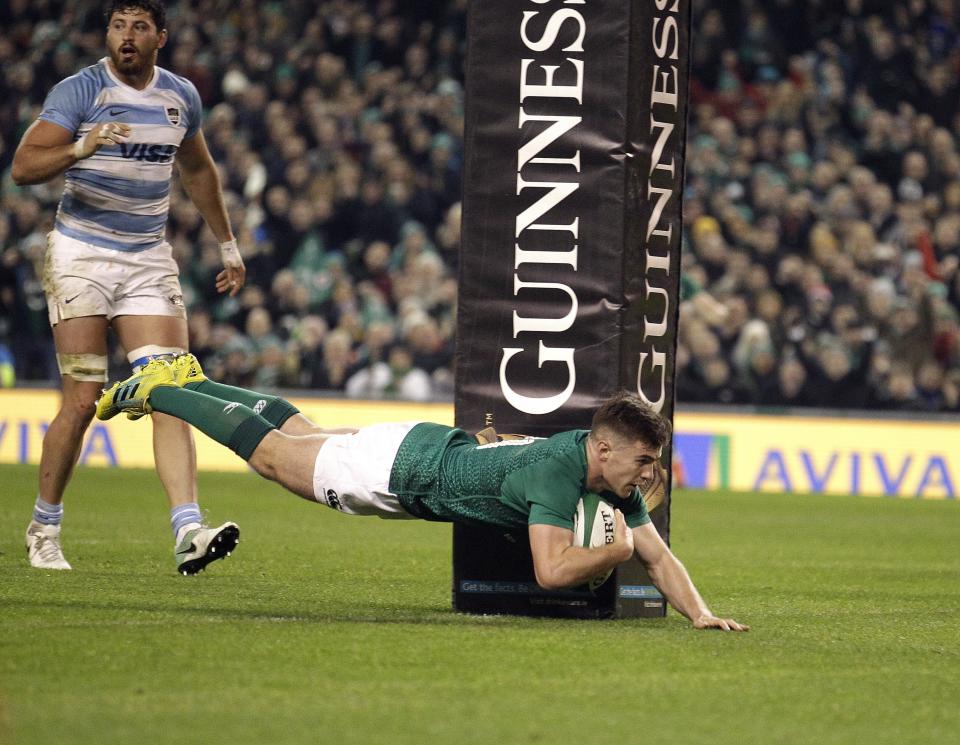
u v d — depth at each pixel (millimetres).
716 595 22797
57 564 21969
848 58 66312
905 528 38031
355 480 17906
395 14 68250
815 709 13125
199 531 19719
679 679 14258
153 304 21484
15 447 52406
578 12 18500
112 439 52188
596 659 15156
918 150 63938
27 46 67688
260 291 57156
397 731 11703
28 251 55188
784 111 64438
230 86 65938
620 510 17609
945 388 53844
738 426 51875
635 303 18641
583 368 18594
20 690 12719
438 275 57562
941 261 59719
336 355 53969
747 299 54938
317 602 19422
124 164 21078
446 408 51844
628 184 18484
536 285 18688
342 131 62750
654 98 18719
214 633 15859
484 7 18734
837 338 53438
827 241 56438
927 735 12297
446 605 19688
